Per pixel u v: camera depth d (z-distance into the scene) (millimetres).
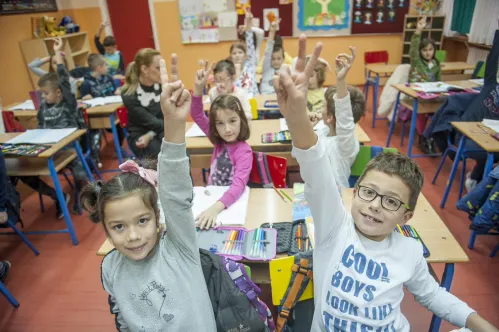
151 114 2791
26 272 2293
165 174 898
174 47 6461
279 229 1426
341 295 970
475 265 2133
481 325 905
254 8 6051
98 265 2324
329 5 6004
